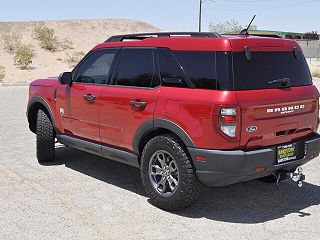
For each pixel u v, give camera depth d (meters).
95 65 5.94
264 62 4.66
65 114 6.31
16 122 10.83
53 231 4.36
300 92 4.91
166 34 5.13
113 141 5.54
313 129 5.19
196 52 4.64
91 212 4.86
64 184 5.88
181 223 4.58
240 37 4.67
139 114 5.04
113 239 4.18
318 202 5.24
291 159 4.86
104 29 72.88
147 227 4.47
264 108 4.48
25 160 7.15
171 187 4.80
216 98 4.32
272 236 4.28
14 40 44.88
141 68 5.20
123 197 5.37
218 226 4.51
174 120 4.62
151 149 4.90
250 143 4.44
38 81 7.04
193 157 4.50
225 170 4.35
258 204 5.17
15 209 4.93
